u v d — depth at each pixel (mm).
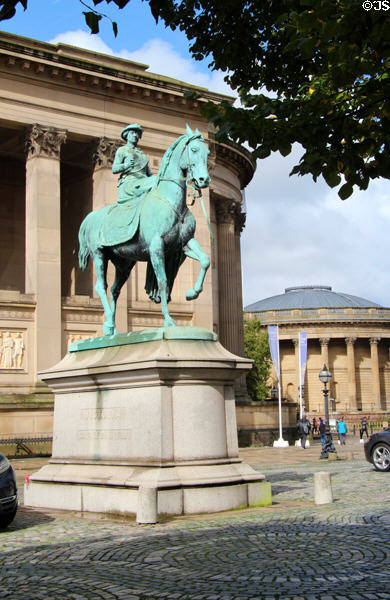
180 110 52719
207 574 10273
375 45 8352
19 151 53031
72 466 17484
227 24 14734
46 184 46156
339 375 125125
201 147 16531
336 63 8867
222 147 60188
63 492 17266
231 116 9672
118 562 11250
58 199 46500
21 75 46094
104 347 17609
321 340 123438
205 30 15211
